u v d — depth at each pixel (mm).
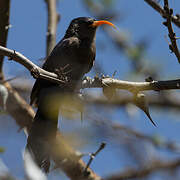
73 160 9289
